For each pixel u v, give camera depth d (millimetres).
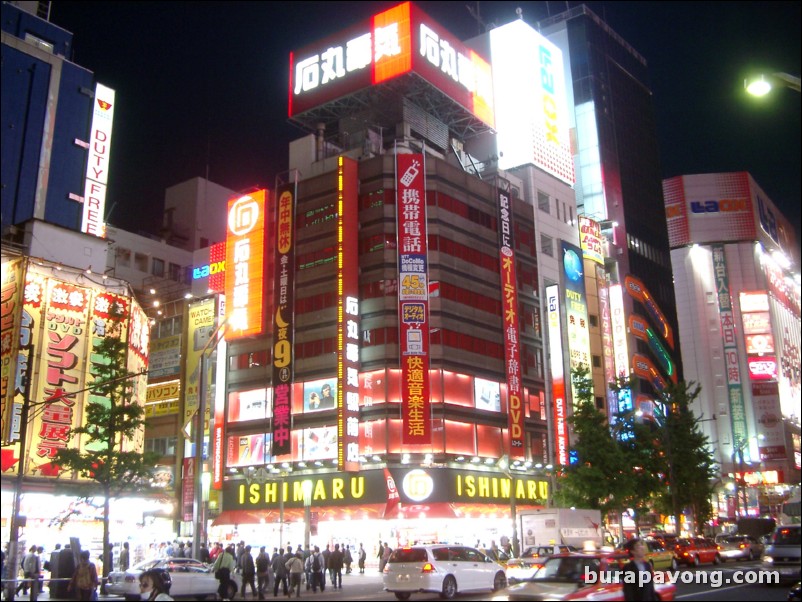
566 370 71250
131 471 40719
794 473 126188
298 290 63438
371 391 58438
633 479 51844
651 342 99312
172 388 68562
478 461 59656
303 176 68250
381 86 69250
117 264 85812
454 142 74875
